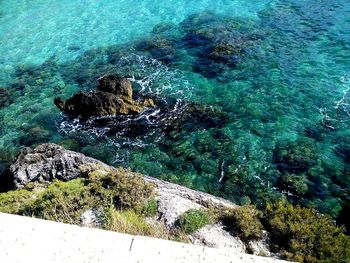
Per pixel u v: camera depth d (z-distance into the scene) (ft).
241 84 56.24
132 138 49.11
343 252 25.99
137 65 63.00
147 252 17.30
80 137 50.34
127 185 31.65
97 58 67.46
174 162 45.16
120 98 53.21
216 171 43.50
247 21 71.36
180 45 66.95
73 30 77.30
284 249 27.63
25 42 75.10
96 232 18.24
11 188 38.37
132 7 83.56
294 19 70.18
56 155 39.50
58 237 18.01
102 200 30.71
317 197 39.52
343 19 68.44
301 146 45.32
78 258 17.12
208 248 17.61
